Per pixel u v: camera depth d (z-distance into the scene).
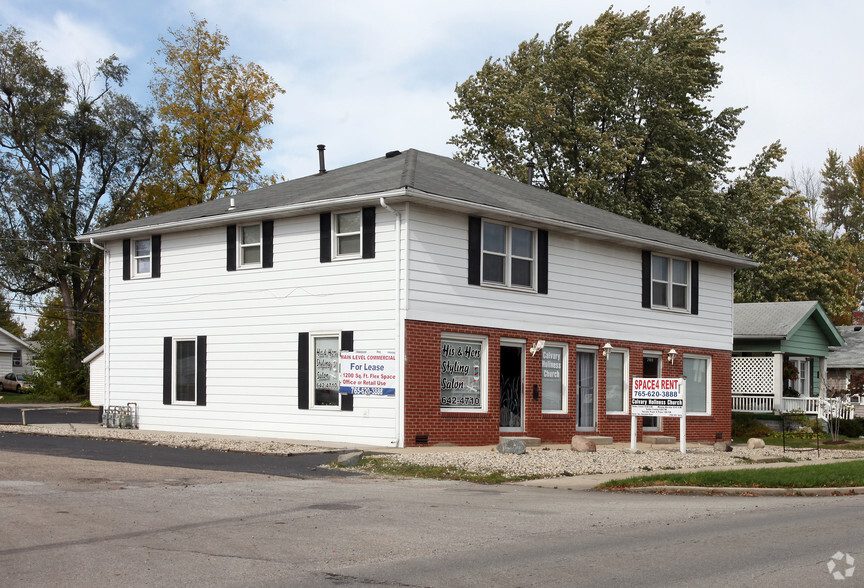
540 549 9.25
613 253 26.11
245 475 15.49
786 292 44.44
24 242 49.72
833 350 42.12
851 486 15.69
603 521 11.20
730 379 30.23
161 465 16.61
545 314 23.84
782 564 8.51
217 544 9.36
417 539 9.76
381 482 15.16
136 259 26.45
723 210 43.66
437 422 21.03
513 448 19.28
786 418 34.03
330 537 9.82
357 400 21.27
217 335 24.20
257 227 23.72
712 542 9.69
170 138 46.38
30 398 53.66
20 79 51.94
